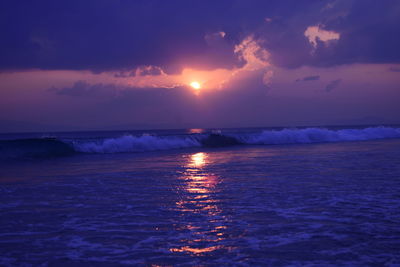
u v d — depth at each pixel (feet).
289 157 65.21
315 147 93.66
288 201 28.43
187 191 33.06
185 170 48.14
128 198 30.19
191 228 21.39
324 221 22.50
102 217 24.08
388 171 45.09
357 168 48.14
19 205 27.68
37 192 33.01
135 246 18.33
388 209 25.52
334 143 112.68
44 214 24.90
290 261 16.08
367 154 69.72
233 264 15.84
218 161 59.77
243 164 54.70
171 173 45.29
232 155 72.28
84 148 81.82
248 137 117.70
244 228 21.20
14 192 32.99
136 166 53.52
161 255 17.04
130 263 16.10
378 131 153.28
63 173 46.16
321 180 38.45
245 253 17.13
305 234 19.92
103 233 20.56
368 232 20.20
